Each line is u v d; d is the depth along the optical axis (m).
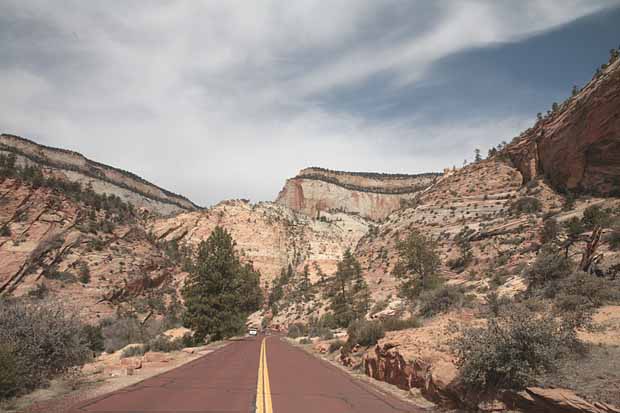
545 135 80.25
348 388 13.97
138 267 94.19
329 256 194.62
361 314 57.91
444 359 12.22
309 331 64.56
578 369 8.73
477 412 9.41
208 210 195.00
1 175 84.94
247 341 50.31
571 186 68.06
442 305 25.16
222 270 52.22
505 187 91.25
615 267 20.36
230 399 11.05
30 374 11.61
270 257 186.75
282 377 16.17
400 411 10.28
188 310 51.16
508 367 8.94
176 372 17.39
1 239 76.88
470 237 72.25
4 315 12.85
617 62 58.69
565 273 21.41
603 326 11.82
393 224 105.81
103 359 29.31
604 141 59.72
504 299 19.80
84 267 82.19
